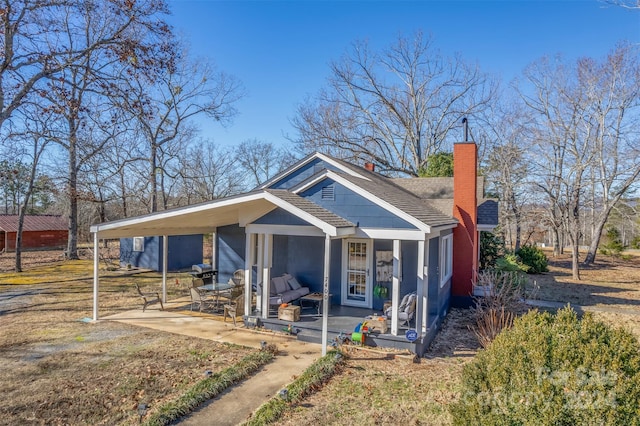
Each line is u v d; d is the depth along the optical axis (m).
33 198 45.44
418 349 9.16
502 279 14.45
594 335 4.03
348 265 12.98
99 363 8.30
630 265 29.25
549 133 25.59
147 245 23.53
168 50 17.30
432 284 11.60
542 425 3.64
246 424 5.75
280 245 13.93
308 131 35.47
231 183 41.12
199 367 8.12
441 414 6.21
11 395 6.77
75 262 27.19
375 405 6.55
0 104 14.55
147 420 5.84
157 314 12.74
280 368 8.16
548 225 34.06
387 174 35.16
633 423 3.42
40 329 10.90
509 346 4.31
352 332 9.92
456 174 14.18
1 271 22.80
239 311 12.06
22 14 14.23
